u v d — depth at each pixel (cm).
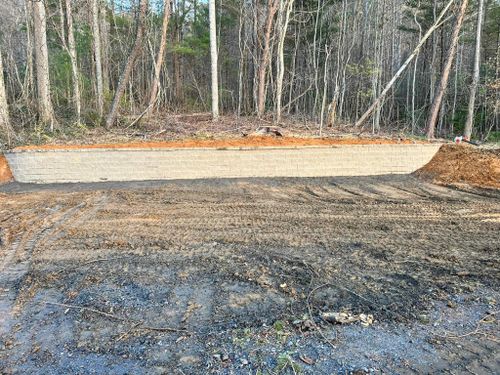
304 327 307
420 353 277
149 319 323
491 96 1575
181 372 260
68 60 1473
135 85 1833
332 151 941
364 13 2181
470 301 348
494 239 497
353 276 393
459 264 421
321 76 1931
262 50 1563
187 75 2162
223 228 540
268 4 1474
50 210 630
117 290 369
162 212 620
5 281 392
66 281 388
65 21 1531
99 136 1119
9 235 514
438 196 738
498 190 773
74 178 874
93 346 290
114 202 682
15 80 1522
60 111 1389
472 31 1984
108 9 1884
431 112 1437
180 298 354
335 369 260
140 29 1232
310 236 508
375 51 1797
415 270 407
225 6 1967
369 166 961
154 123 1300
